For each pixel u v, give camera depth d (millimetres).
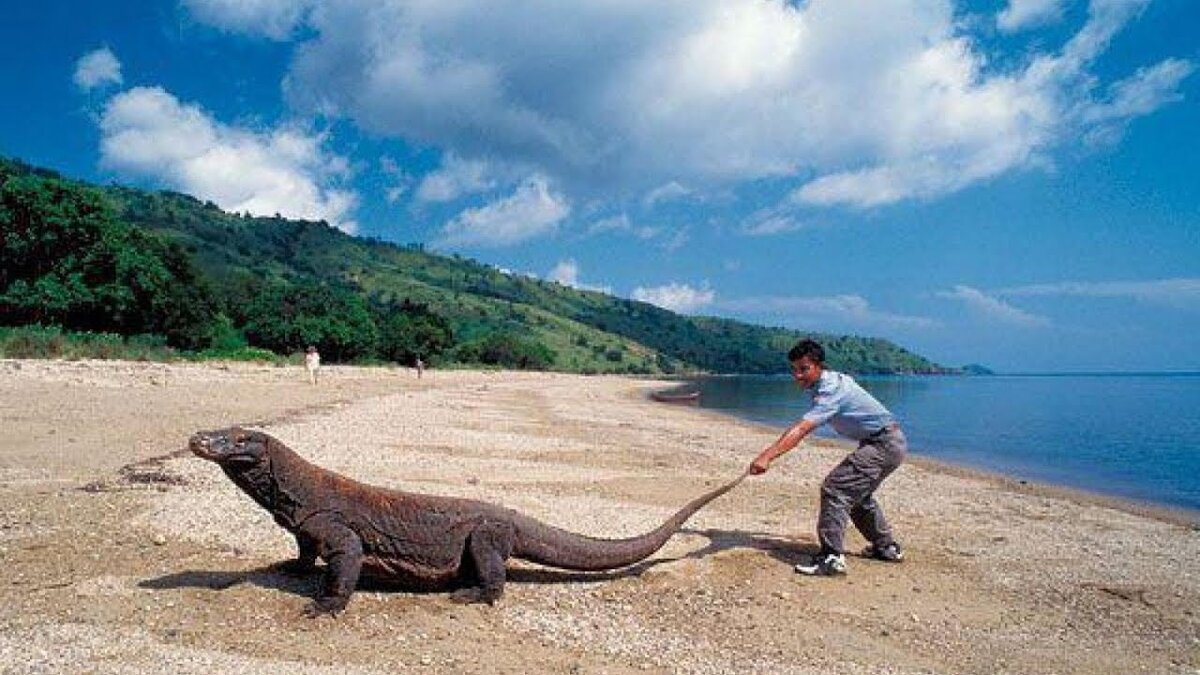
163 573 9227
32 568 9250
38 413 22875
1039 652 8430
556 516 13727
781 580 10320
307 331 114000
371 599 8797
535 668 7191
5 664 6488
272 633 7574
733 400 80500
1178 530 16453
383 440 22734
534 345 189250
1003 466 29125
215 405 28891
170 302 83375
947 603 9859
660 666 7469
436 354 145000
